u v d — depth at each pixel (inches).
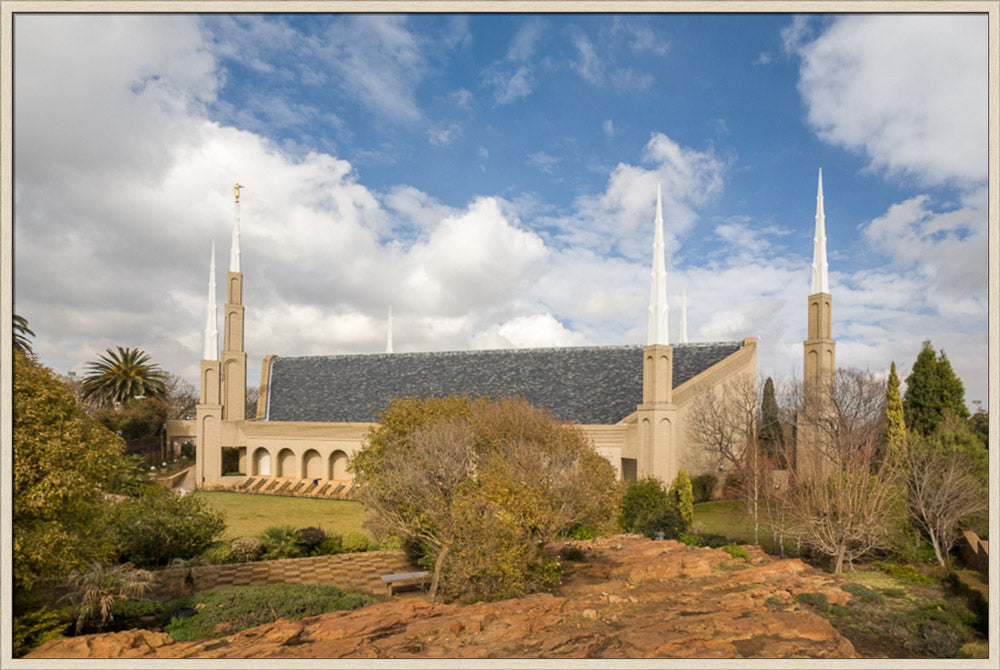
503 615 619.5
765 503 1438.2
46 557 546.9
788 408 1694.1
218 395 1893.5
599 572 903.1
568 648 516.1
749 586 807.7
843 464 1228.5
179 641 582.9
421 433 910.4
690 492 1275.8
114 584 672.4
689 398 1643.7
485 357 2009.1
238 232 2003.0
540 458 860.6
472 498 732.7
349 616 638.5
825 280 1614.2
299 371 2178.9
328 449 1813.5
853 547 1008.9
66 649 514.0
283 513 1478.8
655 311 1408.7
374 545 1131.3
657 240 1414.9
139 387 2208.4
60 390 605.3
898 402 1337.4
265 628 600.7
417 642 535.8
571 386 1769.2
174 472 2044.8
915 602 767.7
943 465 1064.8
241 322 1990.7
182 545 995.9
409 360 2096.5
